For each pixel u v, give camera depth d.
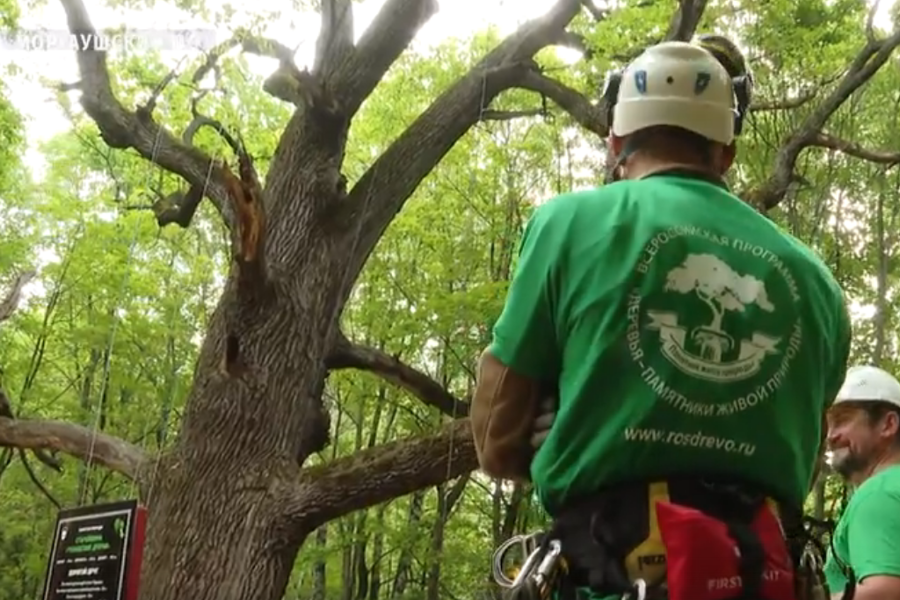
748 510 1.56
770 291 1.67
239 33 9.93
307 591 27.34
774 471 1.61
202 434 9.05
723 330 1.62
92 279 18.83
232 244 9.58
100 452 9.72
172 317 19.83
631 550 1.53
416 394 10.94
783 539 1.58
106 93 10.71
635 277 1.63
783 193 10.45
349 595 24.20
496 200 19.95
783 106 11.78
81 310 21.42
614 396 1.60
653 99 1.84
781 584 1.52
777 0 12.54
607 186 1.77
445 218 19.58
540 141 19.88
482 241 19.69
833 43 13.29
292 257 9.77
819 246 17.23
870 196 17.89
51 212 19.78
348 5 10.73
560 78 14.29
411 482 8.98
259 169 14.07
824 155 17.25
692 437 1.57
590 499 1.60
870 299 17.81
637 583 1.48
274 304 9.42
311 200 10.05
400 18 10.68
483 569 20.45
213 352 9.43
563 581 1.57
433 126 10.83
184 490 8.91
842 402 3.55
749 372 1.61
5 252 19.55
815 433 1.71
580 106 10.79
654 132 1.85
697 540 1.46
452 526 21.33
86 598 7.56
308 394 9.56
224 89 11.56
